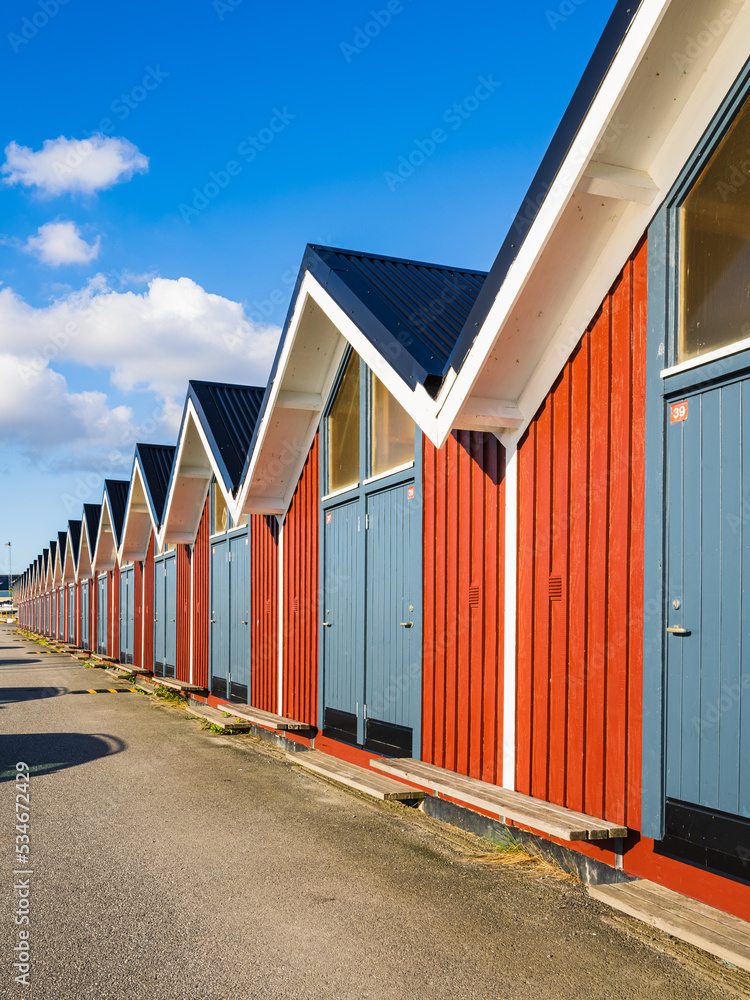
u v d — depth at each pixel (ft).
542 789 16.65
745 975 11.25
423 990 10.75
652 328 14.08
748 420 12.11
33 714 40.50
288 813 20.71
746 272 12.25
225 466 35.22
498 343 16.56
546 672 16.71
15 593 281.13
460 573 20.15
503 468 18.61
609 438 15.20
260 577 36.22
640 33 12.07
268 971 11.30
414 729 21.86
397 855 17.01
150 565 63.93
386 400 24.50
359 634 25.50
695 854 12.67
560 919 13.33
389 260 26.21
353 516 26.48
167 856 16.76
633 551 14.39
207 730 35.70
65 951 11.92
